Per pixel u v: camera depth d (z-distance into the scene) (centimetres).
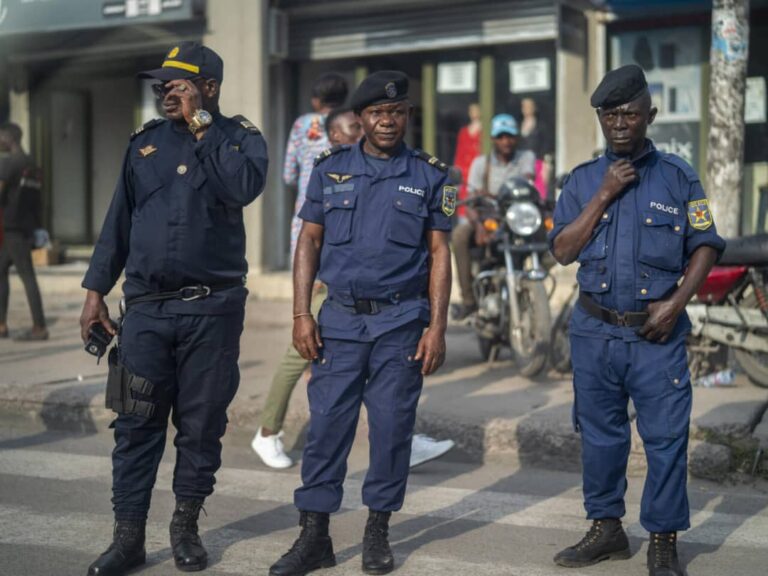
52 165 1482
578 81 1125
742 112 731
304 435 630
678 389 399
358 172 414
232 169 398
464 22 1185
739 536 459
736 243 661
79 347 916
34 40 1405
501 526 477
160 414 417
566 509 504
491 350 794
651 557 405
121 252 425
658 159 405
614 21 1109
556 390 691
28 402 698
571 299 756
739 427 567
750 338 657
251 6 1200
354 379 413
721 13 724
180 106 401
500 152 812
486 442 596
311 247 424
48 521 481
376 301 412
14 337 951
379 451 414
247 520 487
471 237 779
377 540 416
